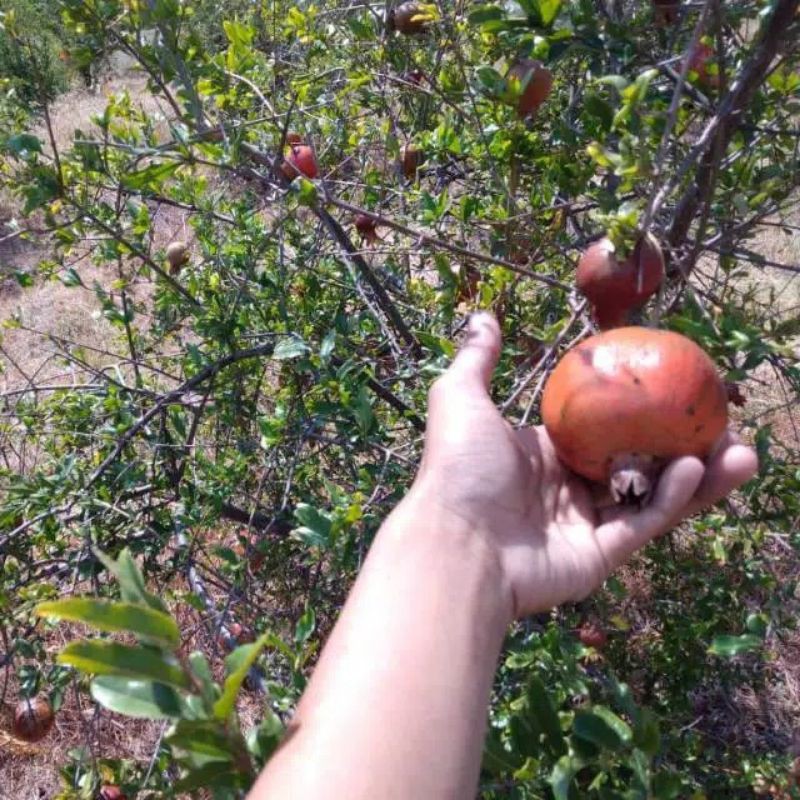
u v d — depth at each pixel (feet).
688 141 1.87
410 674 1.01
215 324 2.53
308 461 2.66
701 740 2.42
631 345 1.17
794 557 1.91
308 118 2.71
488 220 2.06
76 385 2.69
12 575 2.29
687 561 2.32
